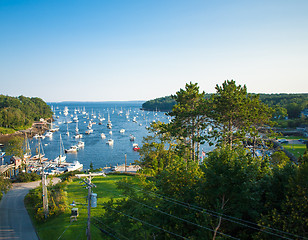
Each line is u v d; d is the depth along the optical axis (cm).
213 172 2162
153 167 5100
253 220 2080
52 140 14312
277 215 1823
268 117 4431
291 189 1859
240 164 2134
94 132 17425
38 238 3162
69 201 4156
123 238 2439
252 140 4481
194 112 4350
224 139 4222
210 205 2239
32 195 4328
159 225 2366
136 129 18962
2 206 4238
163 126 5259
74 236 3034
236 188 2108
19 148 7525
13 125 16900
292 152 8731
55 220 3544
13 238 3152
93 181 5366
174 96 5112
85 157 10550
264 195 2177
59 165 8888
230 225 2114
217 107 4428
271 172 2359
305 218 1694
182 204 2439
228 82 4484
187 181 2639
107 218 2614
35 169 7988
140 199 2597
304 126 13325
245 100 4294
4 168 6750
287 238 1653
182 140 4716
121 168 7544
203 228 1958
